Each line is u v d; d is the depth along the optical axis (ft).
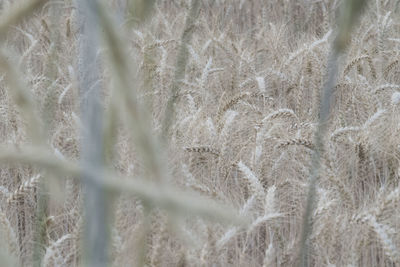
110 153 4.58
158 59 24.41
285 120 20.12
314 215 11.52
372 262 12.49
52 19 7.45
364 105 20.35
